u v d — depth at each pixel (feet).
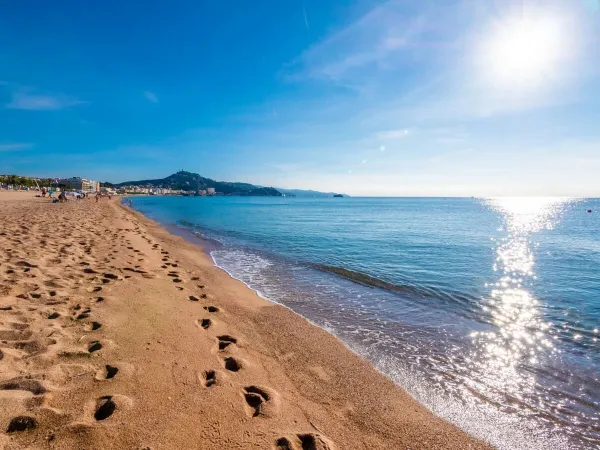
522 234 93.86
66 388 11.13
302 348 18.26
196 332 18.03
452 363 17.58
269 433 10.47
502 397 14.57
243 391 12.88
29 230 46.91
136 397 11.16
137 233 62.54
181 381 12.71
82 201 185.88
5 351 12.82
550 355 18.76
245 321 21.59
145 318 18.51
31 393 10.52
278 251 54.39
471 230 98.58
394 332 21.61
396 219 143.54
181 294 25.14
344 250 55.93
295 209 249.34
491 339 20.89
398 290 31.81
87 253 34.50
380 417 12.58
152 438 9.35
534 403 14.21
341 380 15.15
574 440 12.01
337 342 19.49
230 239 69.92
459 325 23.22
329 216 162.61
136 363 13.43
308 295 29.48
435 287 33.17
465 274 39.42
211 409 11.21
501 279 37.40
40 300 19.10
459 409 13.55
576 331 22.38
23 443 8.55
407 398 14.10
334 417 12.22
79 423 9.48
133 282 25.54
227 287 30.04
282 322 22.07
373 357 17.87
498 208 329.52
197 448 9.27
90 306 19.08
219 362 15.05
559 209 327.47
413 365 17.20
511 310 26.71
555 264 47.85
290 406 12.42
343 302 27.73
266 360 16.25
